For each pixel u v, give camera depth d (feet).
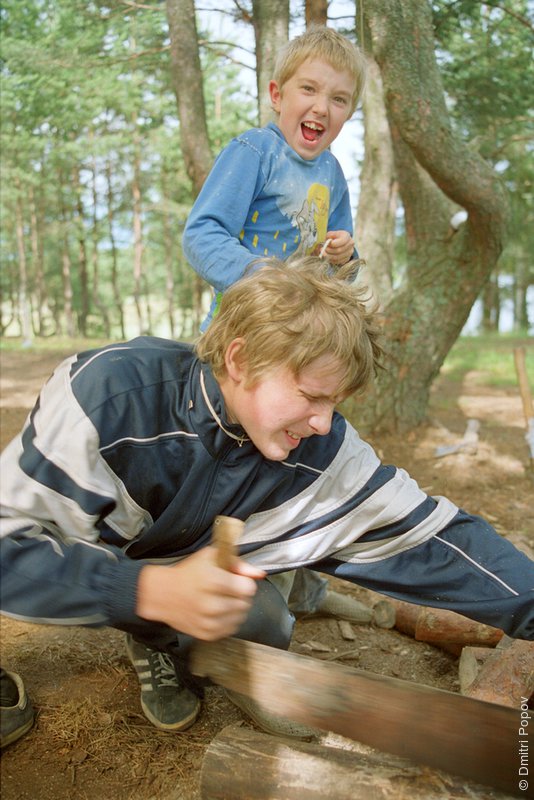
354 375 4.94
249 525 6.09
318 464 5.92
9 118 45.91
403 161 16.30
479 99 24.62
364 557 6.11
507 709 4.15
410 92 13.00
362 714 4.32
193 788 5.98
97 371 5.23
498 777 4.21
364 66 7.87
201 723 6.81
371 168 21.93
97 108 43.45
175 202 71.41
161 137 59.26
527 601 5.58
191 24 17.24
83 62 28.40
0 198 63.16
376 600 9.87
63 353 46.91
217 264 6.74
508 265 85.87
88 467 5.05
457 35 20.31
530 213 55.31
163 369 5.49
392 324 17.33
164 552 6.16
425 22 12.79
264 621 6.14
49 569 4.50
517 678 6.07
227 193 7.21
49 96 38.83
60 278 107.76
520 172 42.04
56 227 79.71
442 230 16.79
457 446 16.62
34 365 38.73
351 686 4.30
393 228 33.78
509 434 19.30
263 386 4.94
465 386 29.09
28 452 4.92
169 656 6.53
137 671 6.89
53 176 68.08
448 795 4.58
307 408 4.98
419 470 15.64
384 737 4.31
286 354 4.76
